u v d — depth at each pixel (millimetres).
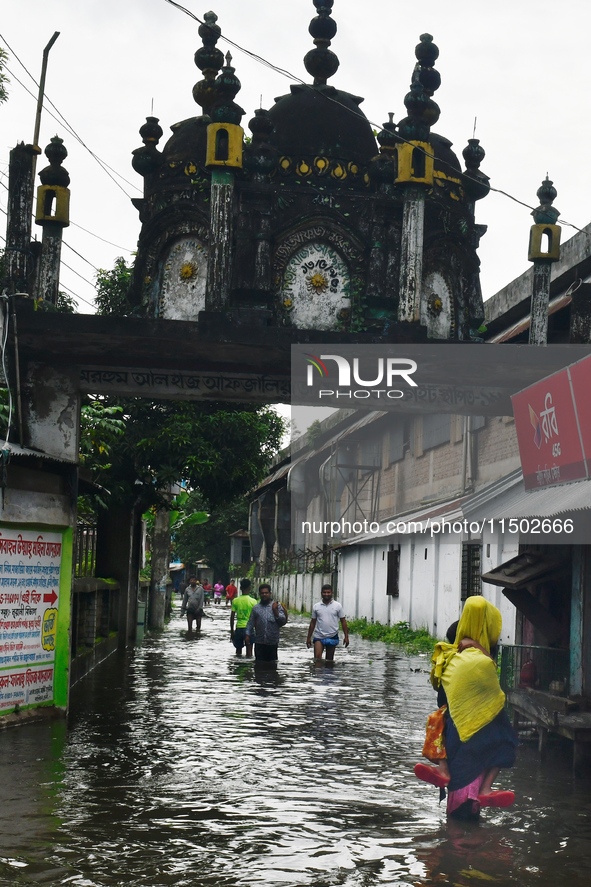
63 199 11297
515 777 8445
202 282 11297
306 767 8594
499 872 5773
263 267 10938
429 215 11906
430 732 7094
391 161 11484
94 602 16219
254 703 12602
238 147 10727
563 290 18391
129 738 9719
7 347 10453
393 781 8102
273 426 23469
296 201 11234
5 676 9859
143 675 15695
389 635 25766
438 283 12062
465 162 12656
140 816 6789
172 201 11406
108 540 21141
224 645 23125
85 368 10961
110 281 22078
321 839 6367
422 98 11148
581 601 9383
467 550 21203
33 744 9211
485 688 6980
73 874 5527
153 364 10867
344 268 11344
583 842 6434
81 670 14695
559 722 8562
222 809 7043
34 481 10336
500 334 20828
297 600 42844
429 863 5918
